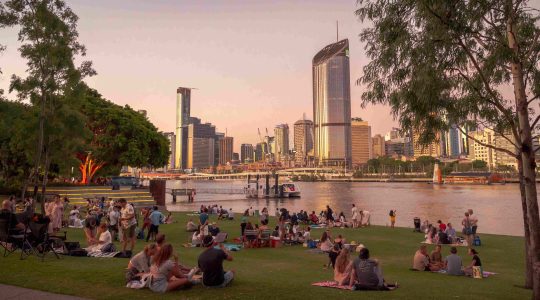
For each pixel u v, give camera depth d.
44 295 9.66
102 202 42.94
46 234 14.12
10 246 14.94
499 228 50.16
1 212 14.00
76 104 27.89
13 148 44.56
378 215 68.50
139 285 10.28
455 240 26.67
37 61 24.89
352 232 32.81
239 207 83.81
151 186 62.28
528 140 10.96
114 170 75.38
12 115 25.27
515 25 11.62
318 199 116.25
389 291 11.28
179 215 45.56
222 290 10.19
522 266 19.50
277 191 123.19
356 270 11.62
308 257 19.91
